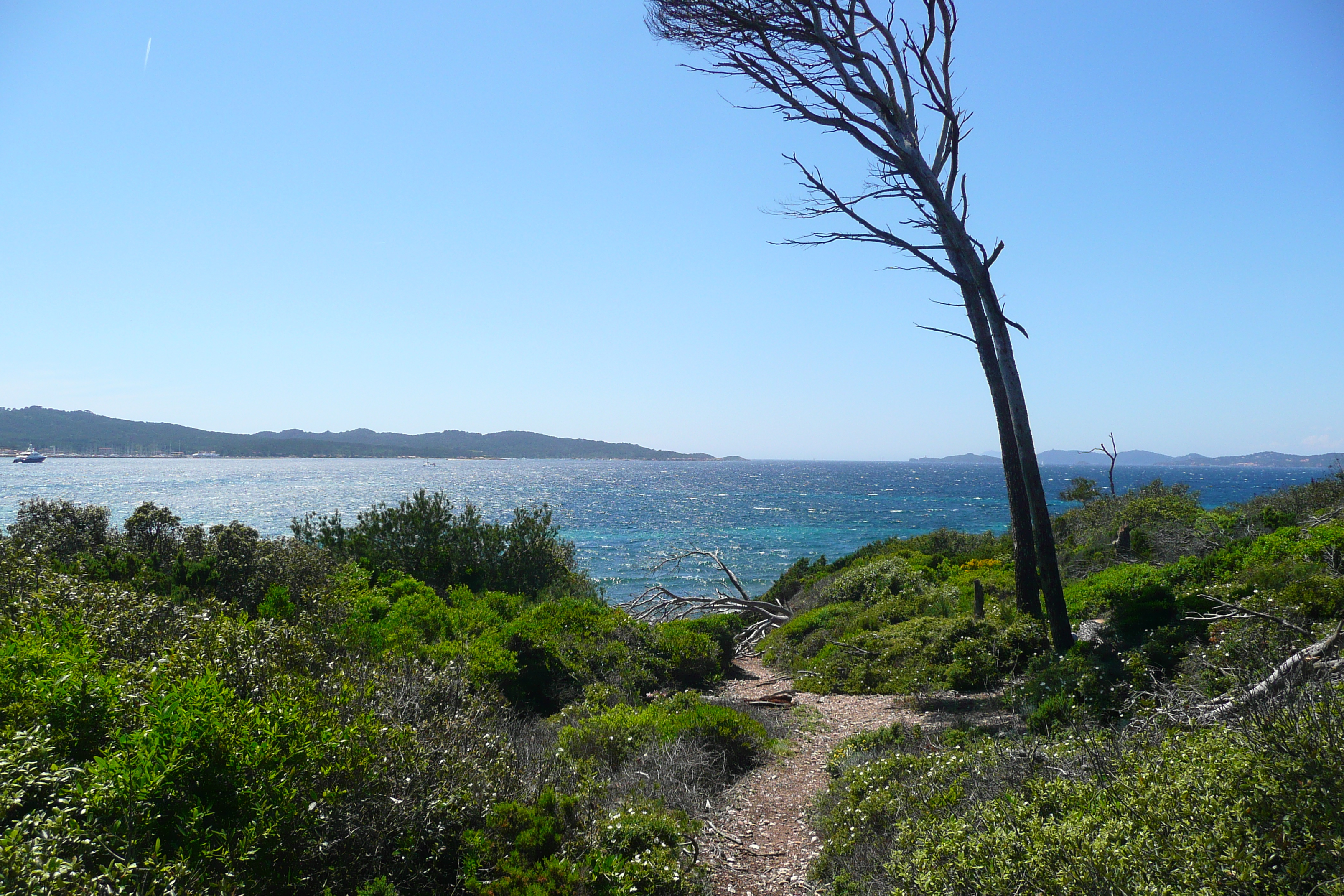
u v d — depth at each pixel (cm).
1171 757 404
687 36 1258
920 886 393
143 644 595
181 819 339
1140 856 317
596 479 17888
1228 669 637
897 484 16650
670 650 1377
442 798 482
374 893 393
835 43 1216
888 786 622
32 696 399
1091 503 2859
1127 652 912
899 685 1207
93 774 336
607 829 541
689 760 768
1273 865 306
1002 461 1316
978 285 1188
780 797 740
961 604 1655
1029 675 996
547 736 842
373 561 1752
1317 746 338
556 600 1825
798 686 1362
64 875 279
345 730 456
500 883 436
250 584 1216
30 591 689
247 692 503
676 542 5581
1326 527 1464
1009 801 439
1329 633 659
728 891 542
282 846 373
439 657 975
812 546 5294
